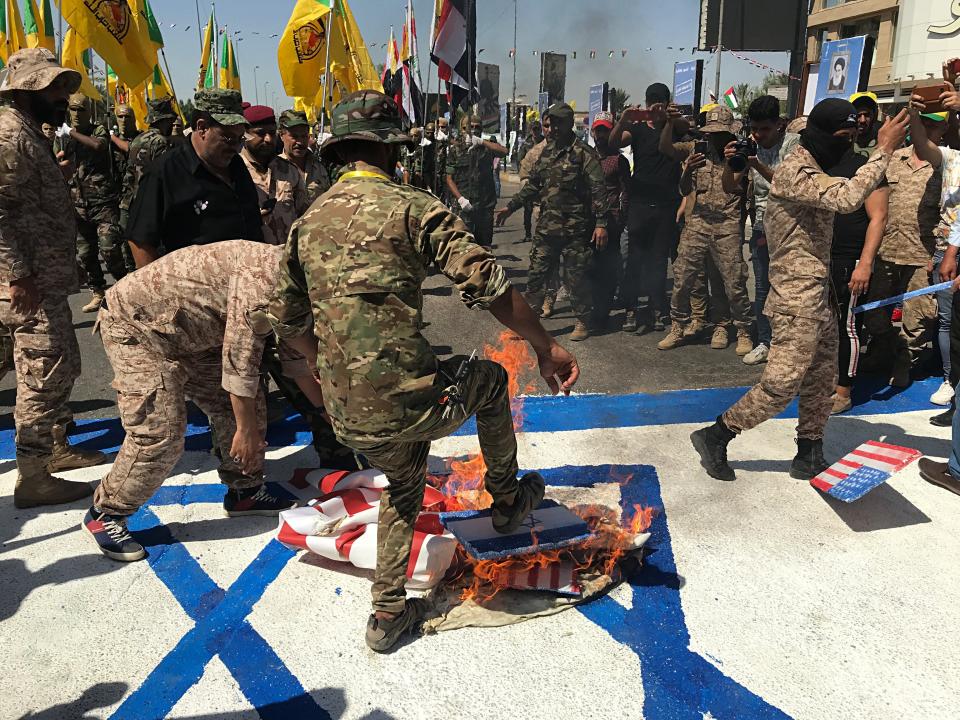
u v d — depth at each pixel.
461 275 1.94
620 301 6.66
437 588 2.60
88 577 2.76
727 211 5.54
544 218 6.25
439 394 2.07
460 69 8.11
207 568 2.81
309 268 2.03
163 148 6.37
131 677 2.23
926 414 4.42
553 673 2.22
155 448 2.73
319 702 2.12
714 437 3.43
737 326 5.79
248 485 3.18
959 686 2.16
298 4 7.18
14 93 3.09
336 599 2.60
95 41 5.54
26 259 3.05
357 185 2.03
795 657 2.29
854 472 3.16
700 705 2.09
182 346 2.68
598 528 2.88
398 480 2.24
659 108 6.12
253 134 4.18
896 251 4.89
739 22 14.78
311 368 2.58
